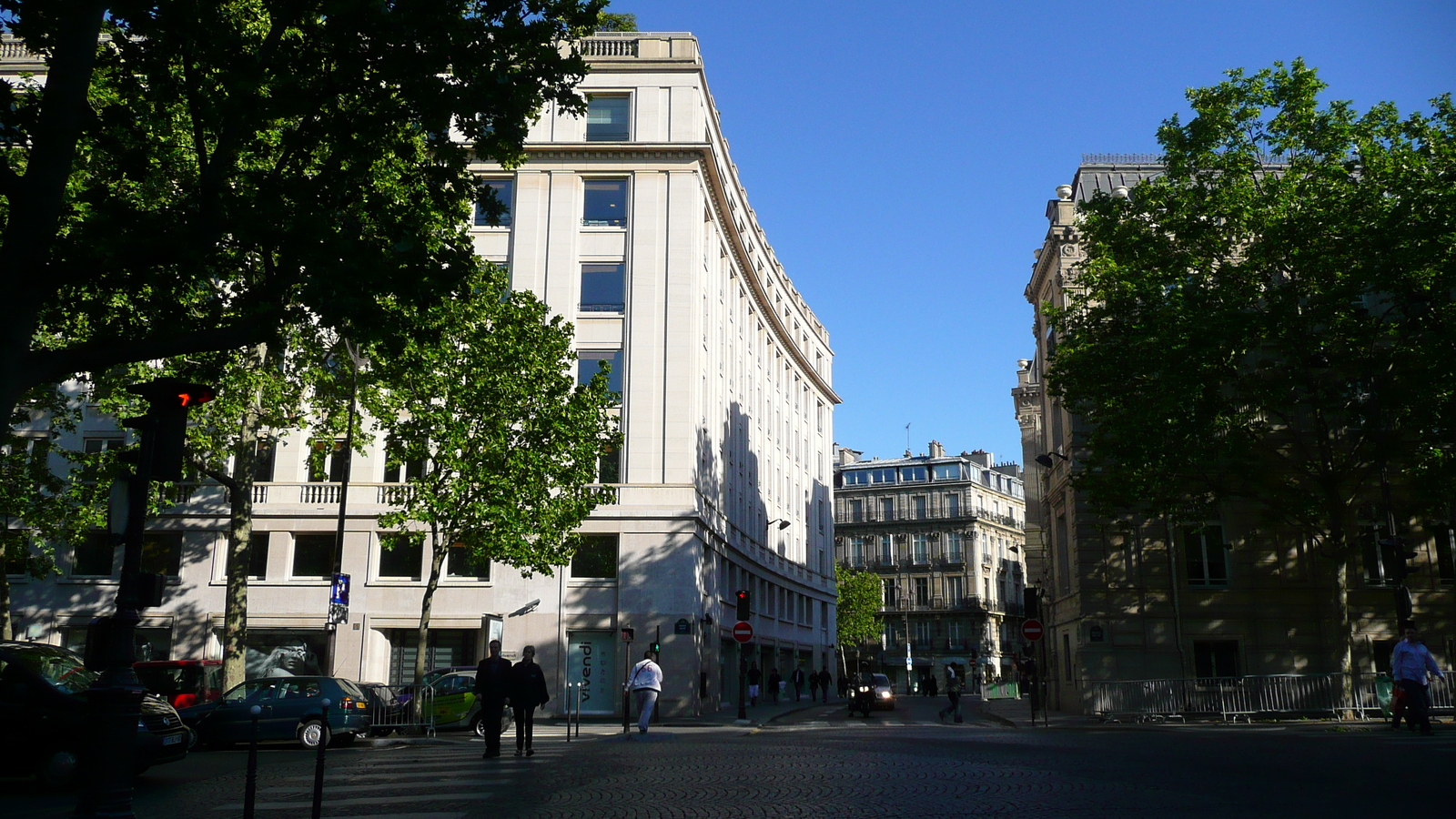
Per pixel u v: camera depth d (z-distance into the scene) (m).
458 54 10.98
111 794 8.26
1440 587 30.34
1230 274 26.84
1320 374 26.70
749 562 49.81
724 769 13.66
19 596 36.41
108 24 11.13
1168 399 25.00
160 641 36.28
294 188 10.70
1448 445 26.95
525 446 28.88
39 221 9.14
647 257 38.56
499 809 9.95
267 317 10.45
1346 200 24.81
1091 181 37.75
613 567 36.78
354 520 36.69
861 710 40.78
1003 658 99.62
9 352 8.91
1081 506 31.81
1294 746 15.69
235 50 10.67
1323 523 30.45
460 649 36.34
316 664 36.28
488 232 38.69
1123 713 26.48
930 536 101.25
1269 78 26.48
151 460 9.13
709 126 42.25
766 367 58.59
